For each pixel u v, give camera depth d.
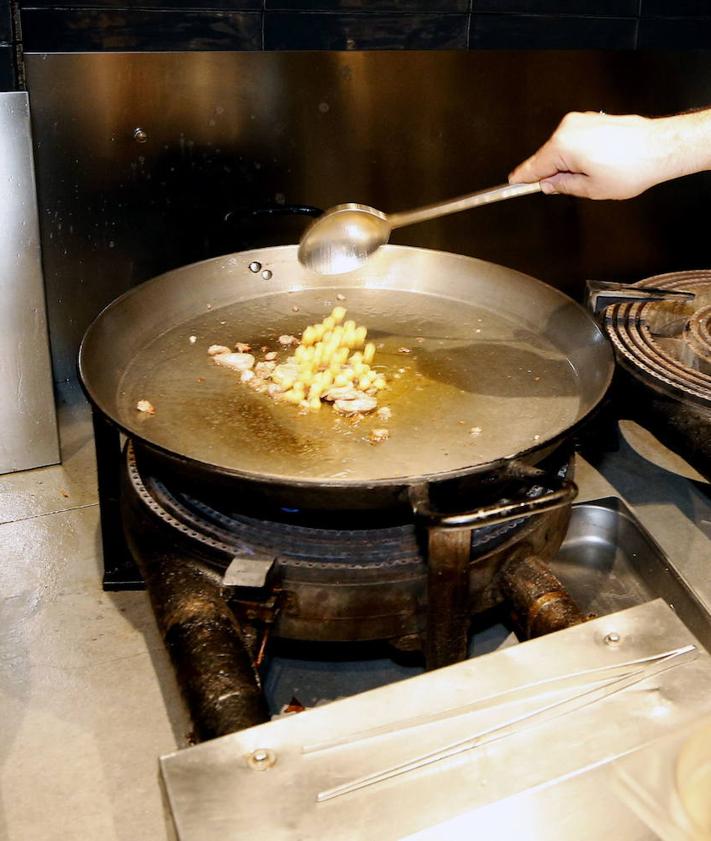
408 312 1.65
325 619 1.20
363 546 1.23
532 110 2.18
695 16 2.24
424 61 2.03
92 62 1.78
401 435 1.28
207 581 1.22
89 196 1.91
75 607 1.51
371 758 0.87
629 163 1.25
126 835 1.15
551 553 1.34
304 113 1.99
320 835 0.80
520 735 0.89
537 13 2.11
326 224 1.46
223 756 0.87
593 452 1.98
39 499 1.79
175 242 2.02
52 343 2.03
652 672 0.96
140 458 1.33
